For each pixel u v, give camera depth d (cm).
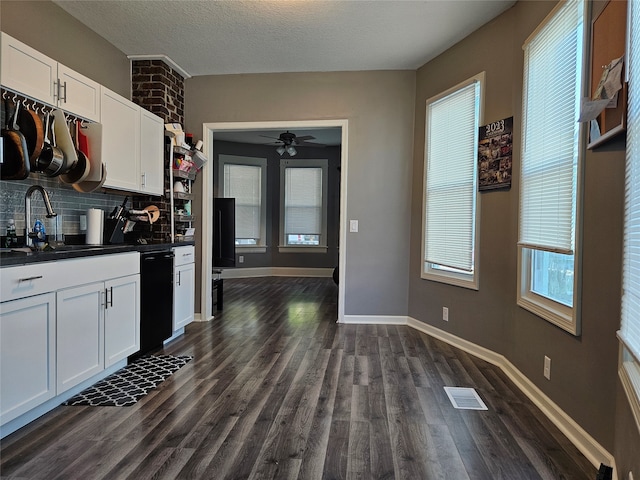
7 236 235
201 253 418
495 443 184
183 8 287
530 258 251
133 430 189
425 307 378
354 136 405
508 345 275
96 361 237
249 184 776
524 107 253
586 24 182
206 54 365
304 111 408
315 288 647
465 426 199
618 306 161
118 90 355
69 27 294
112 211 339
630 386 131
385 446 179
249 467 162
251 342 339
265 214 796
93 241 295
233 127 414
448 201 348
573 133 199
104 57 334
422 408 218
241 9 287
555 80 217
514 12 277
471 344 318
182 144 377
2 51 200
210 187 423
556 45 216
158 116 368
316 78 406
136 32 322
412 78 397
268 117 411
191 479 153
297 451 174
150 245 299
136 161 320
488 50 303
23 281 179
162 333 319
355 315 411
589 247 180
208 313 423
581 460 172
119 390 235
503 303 284
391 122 401
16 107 217
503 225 284
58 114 243
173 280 338
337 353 312
